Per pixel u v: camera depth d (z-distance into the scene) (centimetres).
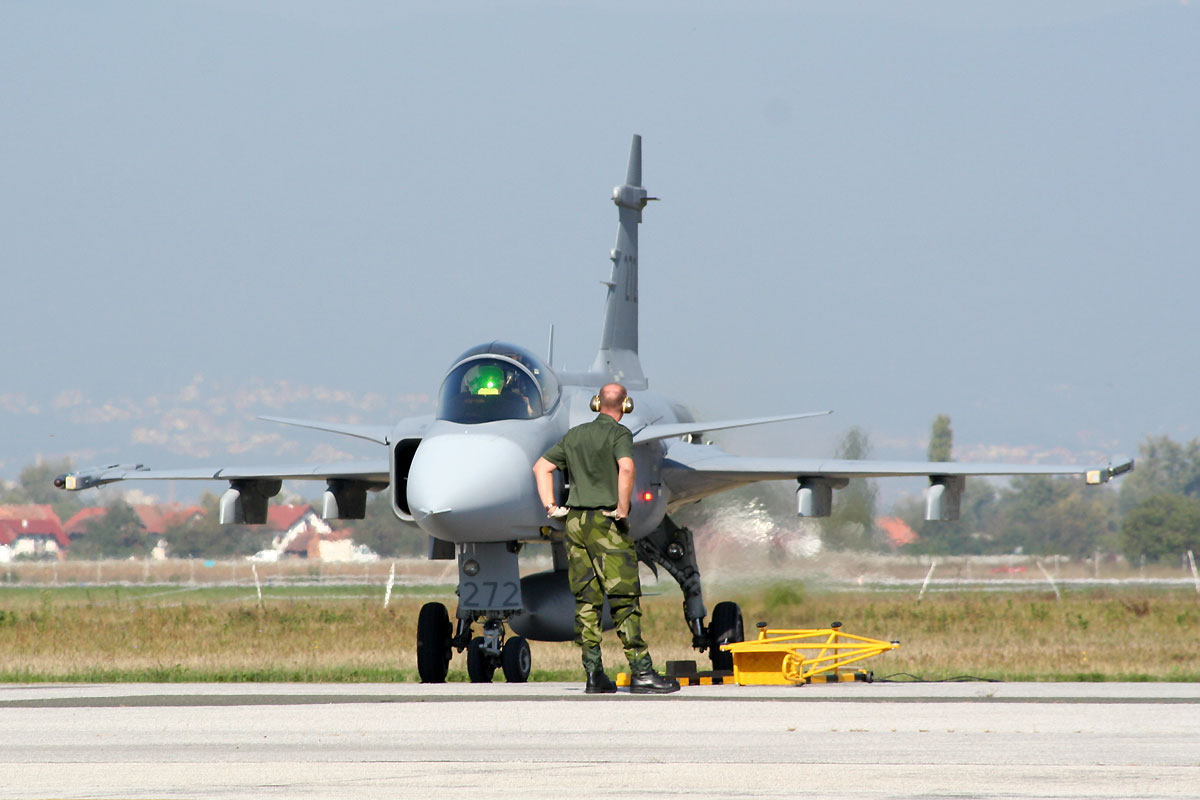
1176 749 2464
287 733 2725
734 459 5803
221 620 9719
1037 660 5812
